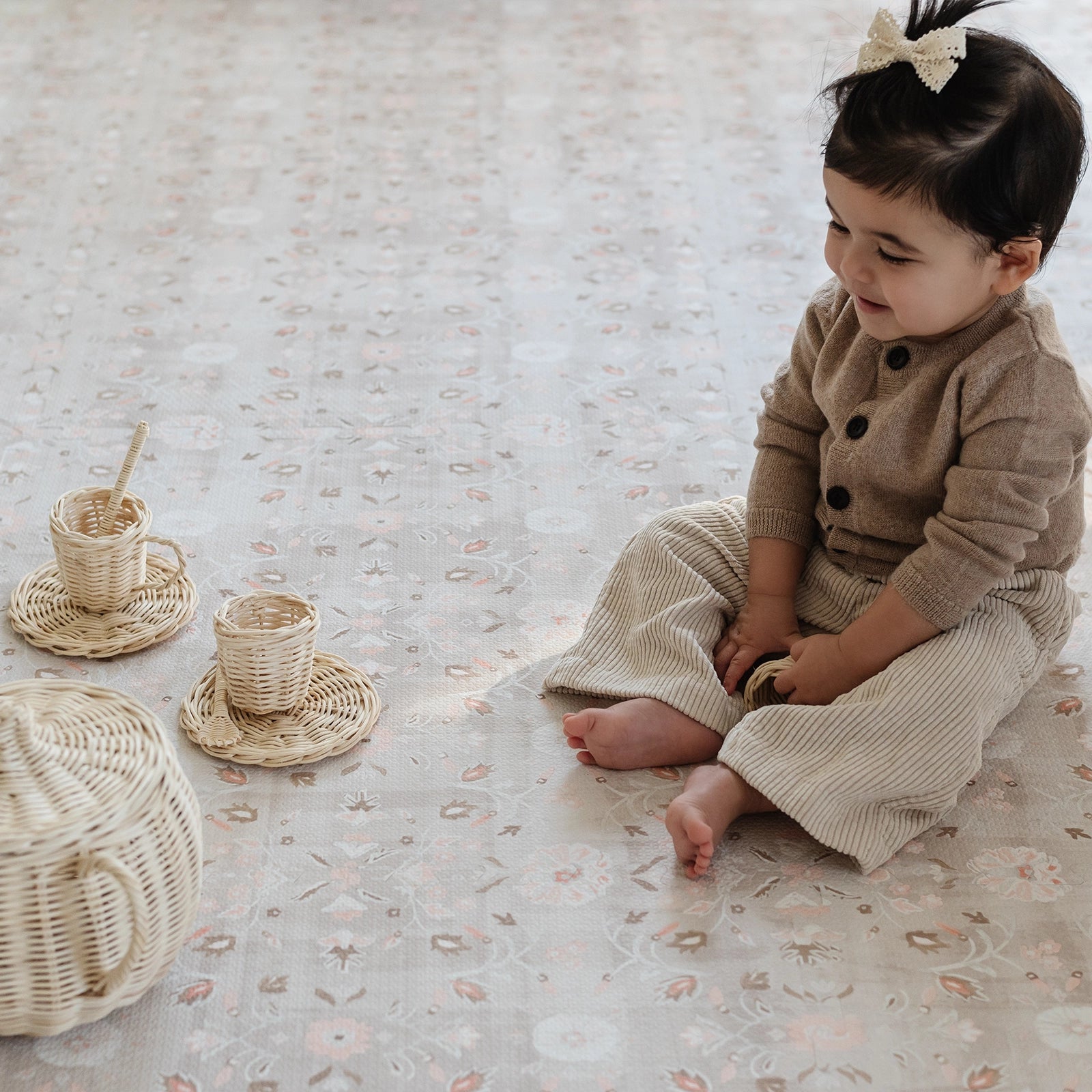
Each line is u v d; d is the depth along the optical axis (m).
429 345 2.04
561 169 2.56
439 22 3.16
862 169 1.18
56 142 2.55
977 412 1.25
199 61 2.91
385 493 1.74
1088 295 2.22
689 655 1.37
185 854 1.06
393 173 2.52
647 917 1.20
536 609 1.57
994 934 1.19
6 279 2.14
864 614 1.31
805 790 1.24
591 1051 1.08
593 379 1.99
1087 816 1.32
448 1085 1.05
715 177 2.55
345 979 1.13
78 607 1.49
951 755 1.25
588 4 3.28
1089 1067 1.08
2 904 0.95
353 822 1.28
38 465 1.75
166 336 2.03
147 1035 1.08
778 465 1.45
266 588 1.57
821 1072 1.07
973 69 1.16
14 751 0.98
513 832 1.28
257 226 2.33
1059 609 1.35
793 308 2.17
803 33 3.16
